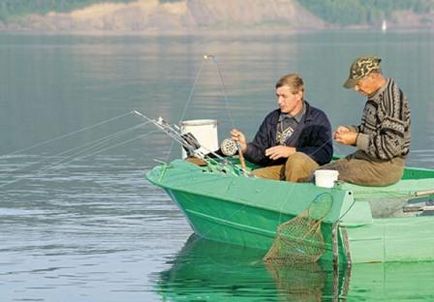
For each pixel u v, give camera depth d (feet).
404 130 64.75
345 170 65.87
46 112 162.61
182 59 339.77
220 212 68.85
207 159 72.84
